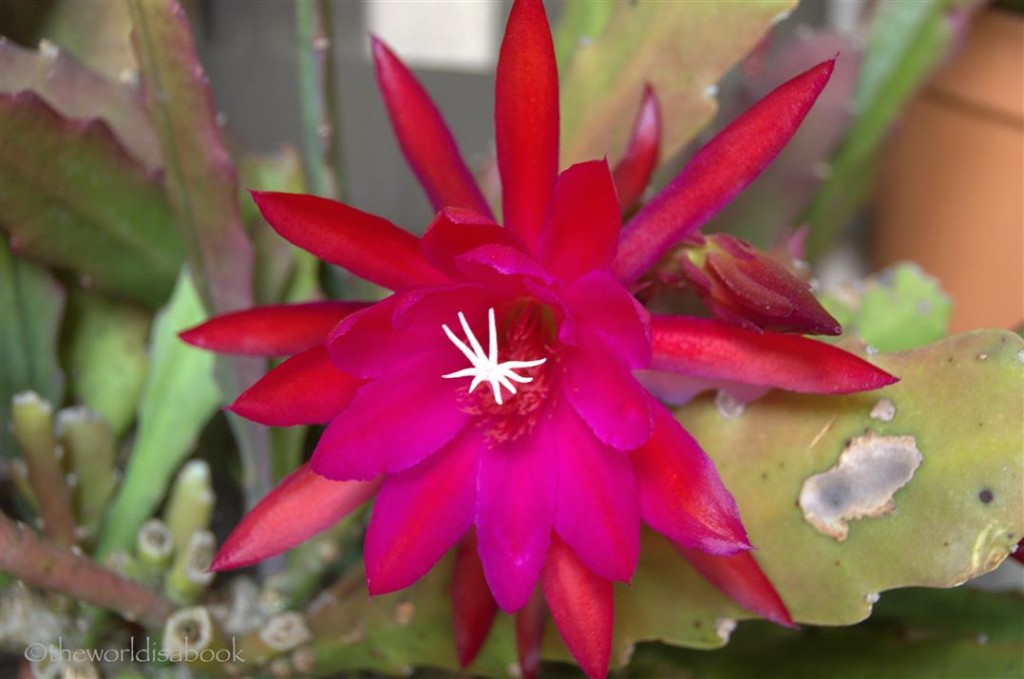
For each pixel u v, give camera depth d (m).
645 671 0.37
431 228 0.27
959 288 0.50
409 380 0.29
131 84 0.38
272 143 0.53
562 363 0.30
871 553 0.30
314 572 0.37
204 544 0.35
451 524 0.29
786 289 0.29
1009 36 0.45
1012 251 0.48
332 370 0.29
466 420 0.29
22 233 0.35
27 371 0.37
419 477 0.29
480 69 0.54
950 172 0.49
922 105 0.49
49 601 0.36
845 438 0.31
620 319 0.27
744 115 0.29
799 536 0.31
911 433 0.30
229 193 0.34
